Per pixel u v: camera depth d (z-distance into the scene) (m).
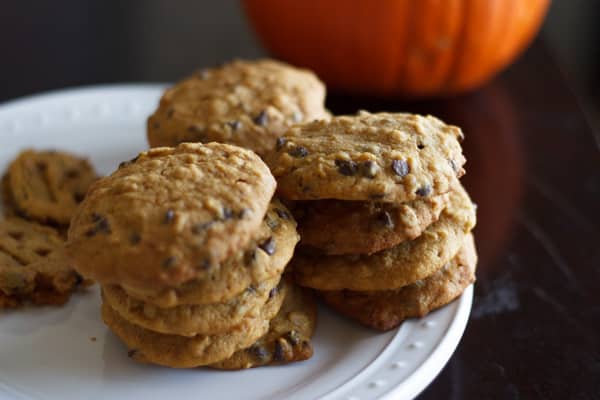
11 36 0.80
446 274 0.37
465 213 0.38
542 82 0.59
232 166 0.35
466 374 0.37
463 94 0.58
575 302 0.41
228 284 0.33
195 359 0.34
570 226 0.46
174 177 0.34
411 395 0.34
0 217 0.44
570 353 0.38
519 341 0.39
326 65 0.56
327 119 0.38
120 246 0.32
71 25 0.81
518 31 0.55
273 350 0.36
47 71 0.82
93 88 0.53
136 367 0.36
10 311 0.38
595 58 0.86
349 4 0.53
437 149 0.36
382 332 0.37
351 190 0.34
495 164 0.51
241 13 0.82
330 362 0.36
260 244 0.34
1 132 0.49
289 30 0.55
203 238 0.32
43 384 0.35
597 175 0.50
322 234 0.36
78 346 0.37
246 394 0.35
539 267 0.43
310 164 0.35
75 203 0.43
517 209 0.47
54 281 0.39
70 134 0.50
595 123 0.83
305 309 0.38
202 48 0.82
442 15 0.52
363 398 0.34
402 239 0.36
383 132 0.36
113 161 0.48
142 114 0.52
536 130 0.54
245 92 0.42
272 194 0.34
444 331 0.36
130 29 0.83
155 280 0.32
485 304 0.41
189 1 0.81
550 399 0.36
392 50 0.54
